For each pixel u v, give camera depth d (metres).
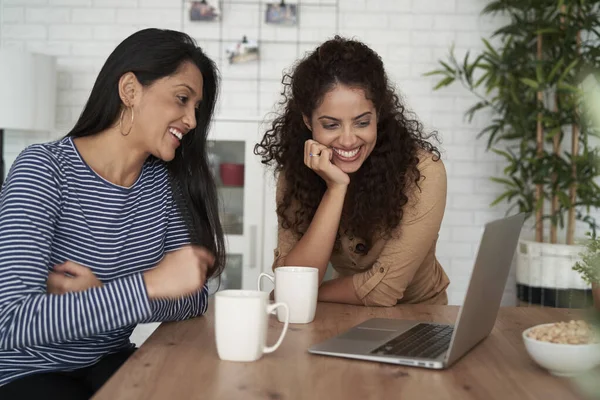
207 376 1.18
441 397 1.08
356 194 1.97
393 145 1.96
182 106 1.67
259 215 3.75
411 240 1.91
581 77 3.86
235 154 3.74
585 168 3.91
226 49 4.27
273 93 4.29
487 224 1.21
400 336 1.44
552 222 3.96
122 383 1.13
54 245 1.56
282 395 1.08
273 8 4.24
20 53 3.62
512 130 4.27
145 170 1.77
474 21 4.27
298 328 1.56
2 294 1.35
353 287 1.87
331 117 1.88
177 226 1.82
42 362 1.56
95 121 1.65
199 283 1.34
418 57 4.29
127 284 1.32
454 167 4.33
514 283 4.33
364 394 1.09
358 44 1.93
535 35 4.05
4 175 4.18
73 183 1.59
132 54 1.62
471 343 1.36
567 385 1.15
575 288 3.74
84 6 4.22
